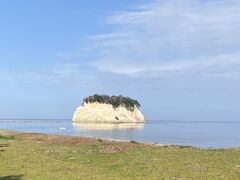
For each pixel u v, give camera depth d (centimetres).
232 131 18325
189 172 2789
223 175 2666
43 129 18112
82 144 5112
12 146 4791
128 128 18912
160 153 3778
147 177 2664
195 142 9956
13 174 2784
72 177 2680
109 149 4228
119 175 2767
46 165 3197
